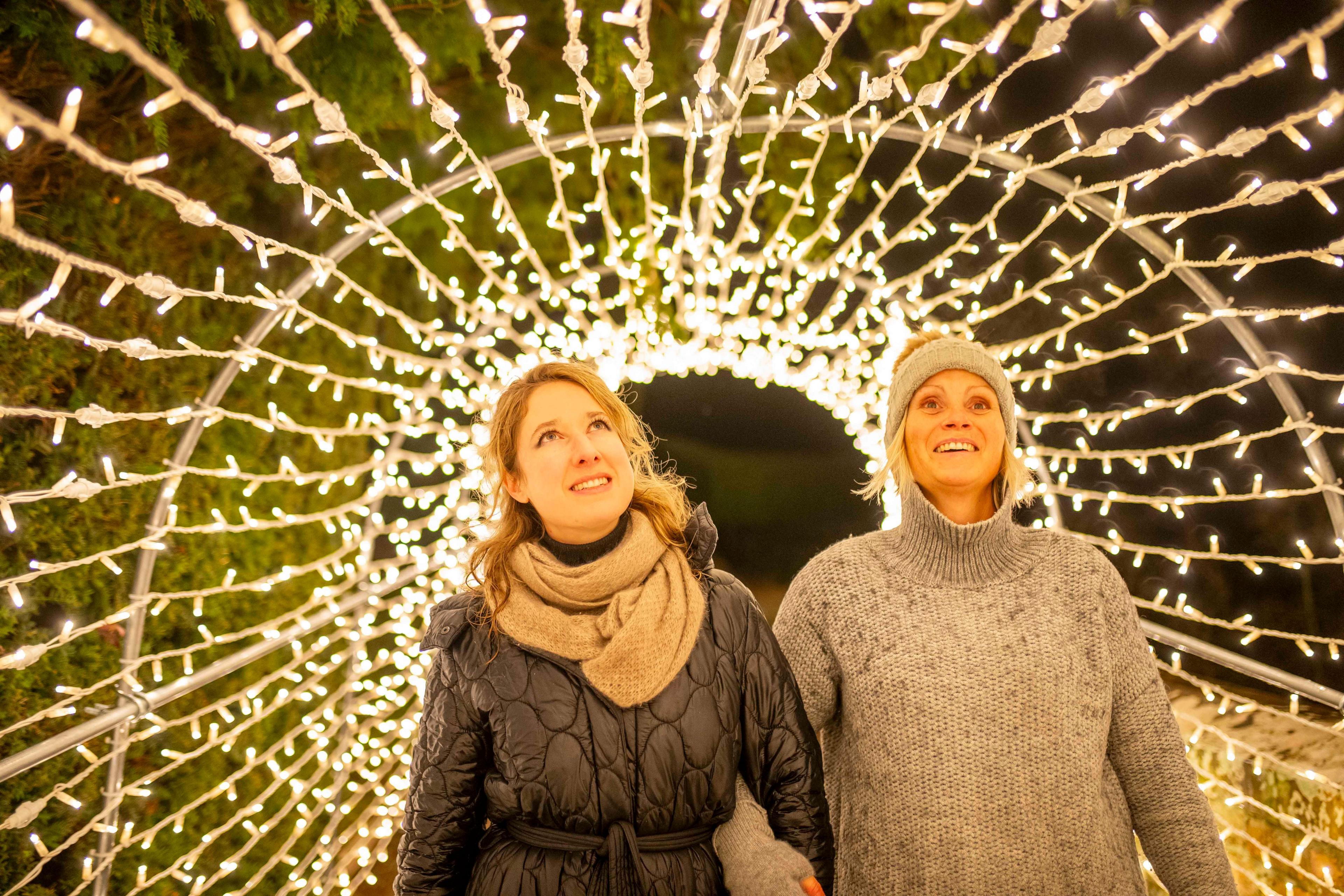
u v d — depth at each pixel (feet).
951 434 5.79
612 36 12.46
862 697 5.61
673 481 6.31
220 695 10.37
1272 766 9.29
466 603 5.44
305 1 9.71
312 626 9.77
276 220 11.50
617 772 4.93
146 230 9.13
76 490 5.71
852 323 11.37
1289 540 12.71
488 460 5.85
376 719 11.85
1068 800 5.28
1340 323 11.56
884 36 13.52
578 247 9.75
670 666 5.02
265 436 11.02
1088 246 15.12
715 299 11.02
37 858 8.00
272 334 11.13
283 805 11.75
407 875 5.23
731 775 5.15
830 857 5.33
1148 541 14.98
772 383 22.26
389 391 10.04
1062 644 5.46
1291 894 8.96
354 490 13.47
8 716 7.67
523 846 4.99
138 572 7.85
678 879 4.94
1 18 7.28
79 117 8.27
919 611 5.64
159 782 9.53
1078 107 5.44
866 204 17.40
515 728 4.98
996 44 5.03
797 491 22.43
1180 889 5.29
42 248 4.38
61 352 8.05
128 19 8.21
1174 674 11.18
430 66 11.37
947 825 5.31
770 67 13.87
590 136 7.91
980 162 15.51
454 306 14.98
